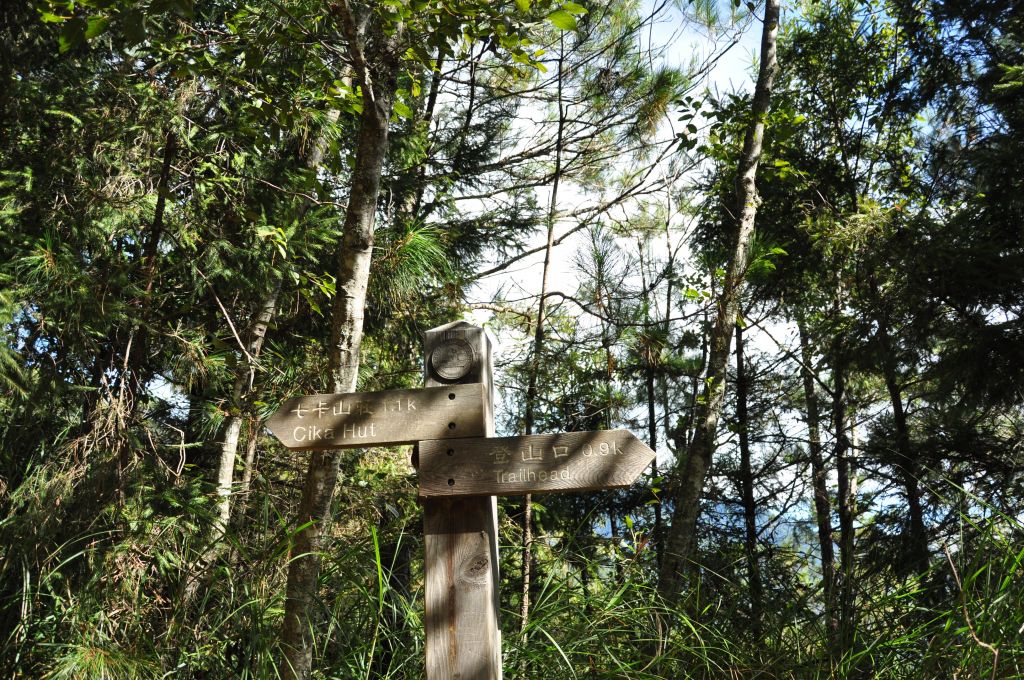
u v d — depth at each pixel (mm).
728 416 10562
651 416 10000
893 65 10352
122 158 6047
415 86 4871
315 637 3830
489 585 3094
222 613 3867
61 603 4461
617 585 4066
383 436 3240
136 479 5539
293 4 4570
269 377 6895
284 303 7293
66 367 5871
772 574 4617
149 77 6035
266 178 6547
